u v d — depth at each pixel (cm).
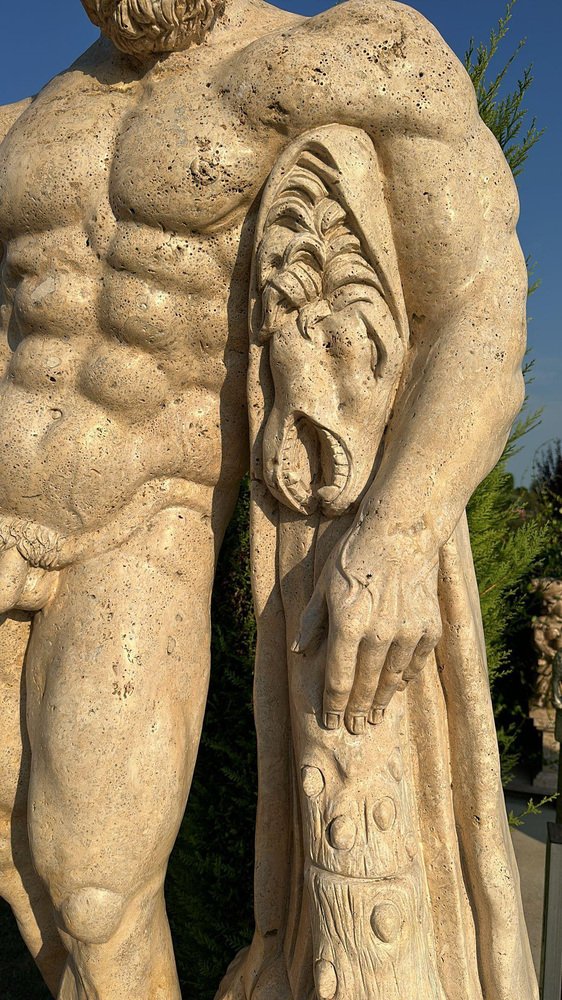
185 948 271
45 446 138
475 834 141
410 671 120
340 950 122
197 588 148
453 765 141
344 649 114
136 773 135
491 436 126
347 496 128
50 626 143
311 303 126
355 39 125
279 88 123
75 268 137
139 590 140
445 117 125
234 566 270
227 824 267
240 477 155
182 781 143
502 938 142
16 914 166
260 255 126
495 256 132
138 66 140
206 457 145
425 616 114
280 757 144
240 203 131
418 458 121
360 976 121
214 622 273
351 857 121
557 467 600
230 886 265
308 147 124
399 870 123
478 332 127
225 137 127
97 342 139
